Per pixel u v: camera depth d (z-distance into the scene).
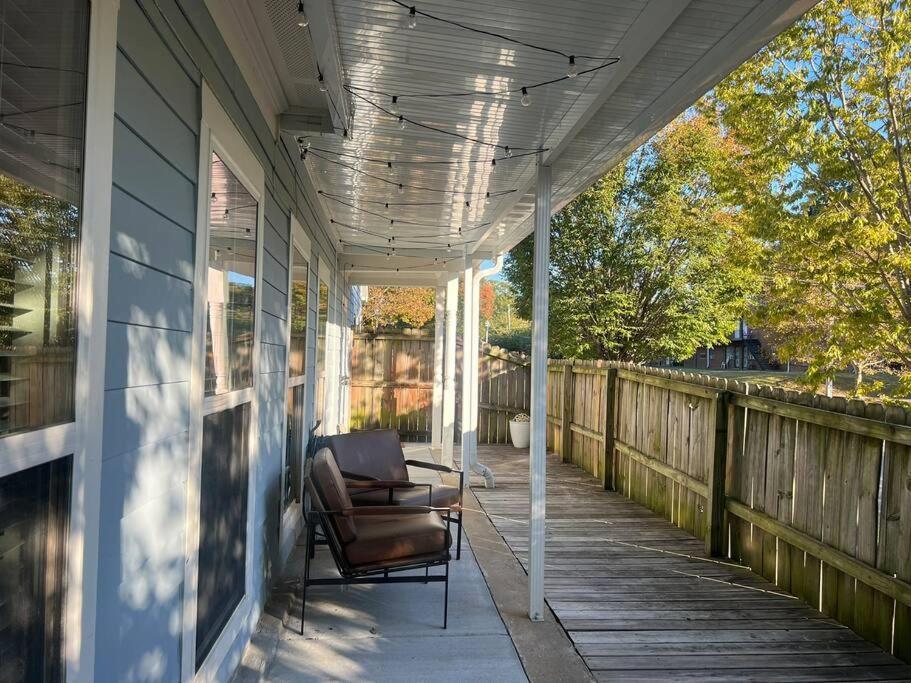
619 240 13.16
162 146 1.63
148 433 1.57
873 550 3.22
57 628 1.12
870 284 6.96
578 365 8.26
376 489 4.48
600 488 6.99
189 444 1.89
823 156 6.98
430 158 3.73
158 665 1.66
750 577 4.18
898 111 6.89
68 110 1.14
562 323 13.21
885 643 3.14
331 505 3.20
